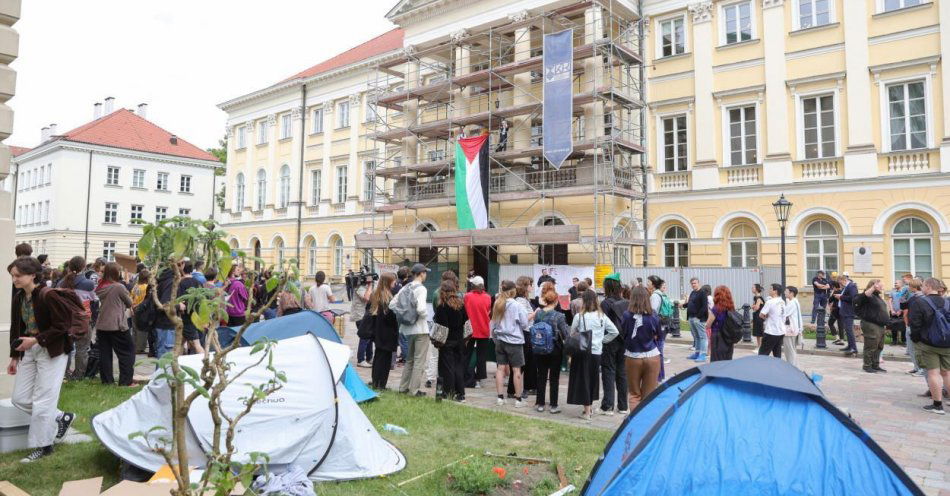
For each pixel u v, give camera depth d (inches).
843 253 745.6
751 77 820.6
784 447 155.7
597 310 321.1
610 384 333.4
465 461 235.9
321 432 222.7
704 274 775.1
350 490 207.8
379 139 1122.0
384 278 377.1
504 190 938.7
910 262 708.7
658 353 319.3
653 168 894.4
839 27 761.6
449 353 353.4
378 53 1250.6
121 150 1948.8
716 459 155.6
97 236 1902.1
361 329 435.8
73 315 242.2
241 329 110.6
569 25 925.2
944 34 689.6
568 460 244.2
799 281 774.5
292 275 110.3
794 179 783.7
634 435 176.9
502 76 952.9
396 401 341.1
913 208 699.4
